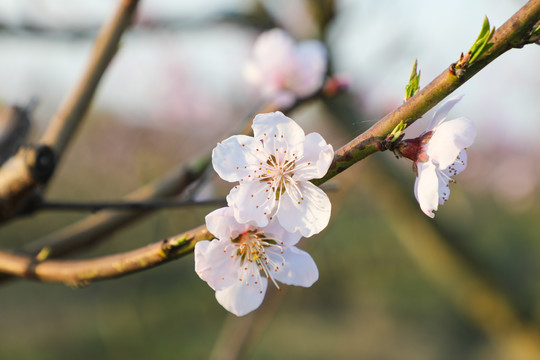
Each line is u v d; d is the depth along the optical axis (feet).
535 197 32.27
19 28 7.94
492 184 31.27
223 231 3.01
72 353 29.01
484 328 13.70
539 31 2.53
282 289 8.30
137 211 5.28
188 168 5.28
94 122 33.63
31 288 35.19
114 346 29.89
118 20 4.29
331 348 31.04
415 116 2.72
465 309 14.61
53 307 33.96
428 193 2.90
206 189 7.34
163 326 32.45
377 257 40.29
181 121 28.96
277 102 5.89
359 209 39.93
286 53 6.61
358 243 40.57
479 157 30.89
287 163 3.14
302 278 3.15
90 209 4.48
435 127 3.05
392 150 3.02
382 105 11.98
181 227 11.59
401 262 40.37
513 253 29.45
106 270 3.26
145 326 31.86
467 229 12.72
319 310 36.81
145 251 3.04
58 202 4.46
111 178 35.01
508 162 31.04
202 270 2.98
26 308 33.94
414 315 35.27
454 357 29.71
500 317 13.01
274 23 10.98
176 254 2.98
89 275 3.32
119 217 5.22
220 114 28.45
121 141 32.68
